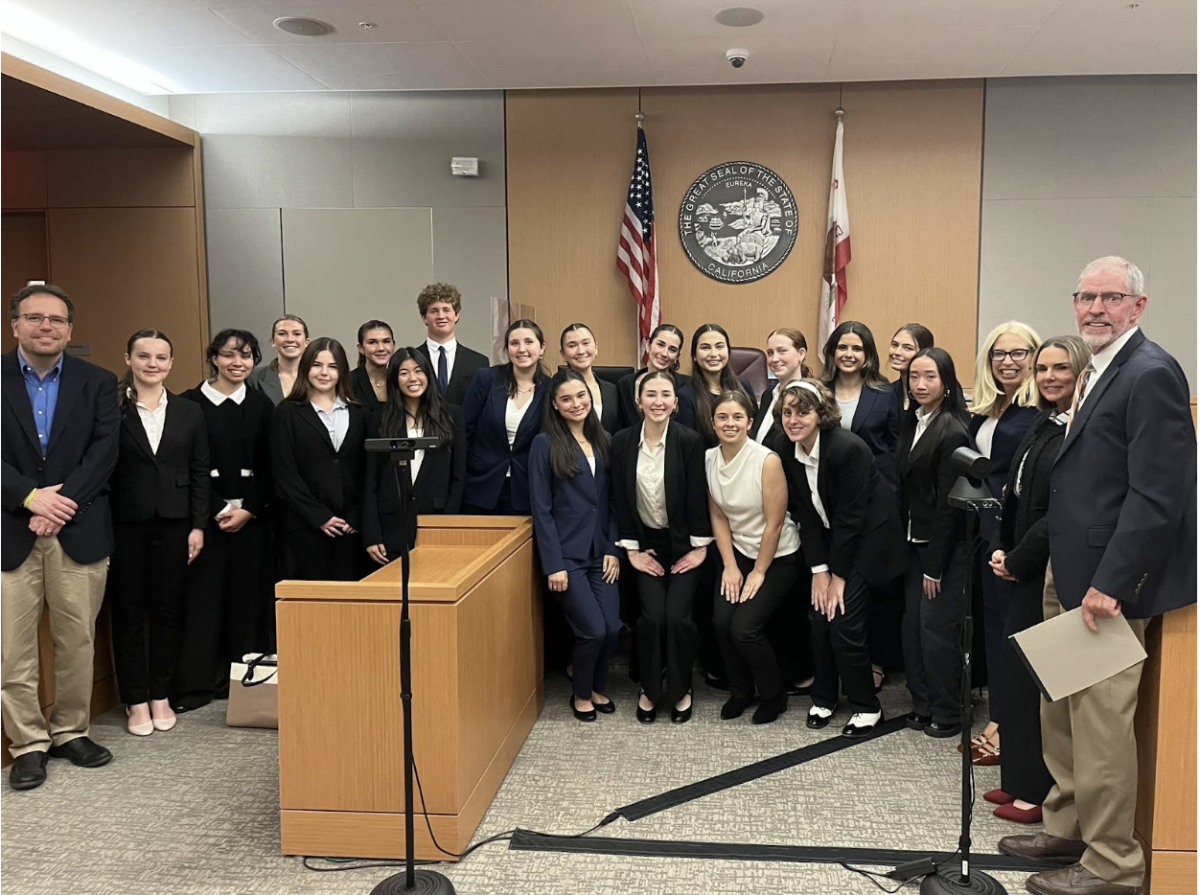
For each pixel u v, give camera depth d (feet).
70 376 10.69
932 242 21.11
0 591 10.05
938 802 9.58
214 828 9.11
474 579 8.86
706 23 17.08
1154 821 7.64
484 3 16.12
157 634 11.94
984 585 10.39
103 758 10.68
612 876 8.11
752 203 21.43
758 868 8.25
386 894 7.60
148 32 17.54
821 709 11.91
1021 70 19.77
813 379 11.62
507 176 21.89
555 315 22.08
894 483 12.60
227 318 22.45
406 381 12.31
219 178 22.25
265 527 13.44
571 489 11.91
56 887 8.02
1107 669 7.31
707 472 12.12
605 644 12.12
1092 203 20.70
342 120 22.00
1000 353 10.43
